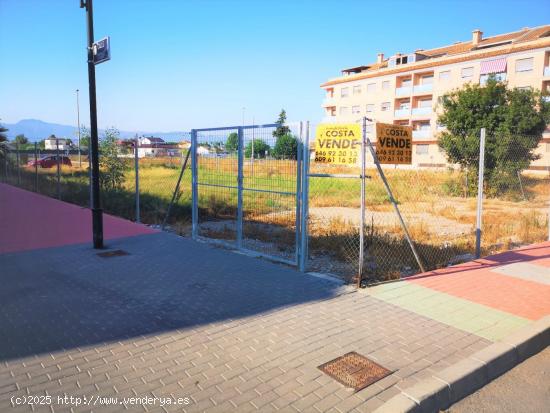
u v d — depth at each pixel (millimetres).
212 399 3107
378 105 54156
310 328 4375
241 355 3773
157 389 3223
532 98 19266
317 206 14188
